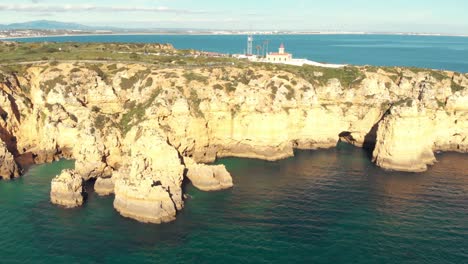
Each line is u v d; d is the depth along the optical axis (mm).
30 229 62875
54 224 64438
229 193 77438
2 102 94438
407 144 92188
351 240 60750
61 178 72375
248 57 158250
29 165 90500
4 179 82125
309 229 63812
